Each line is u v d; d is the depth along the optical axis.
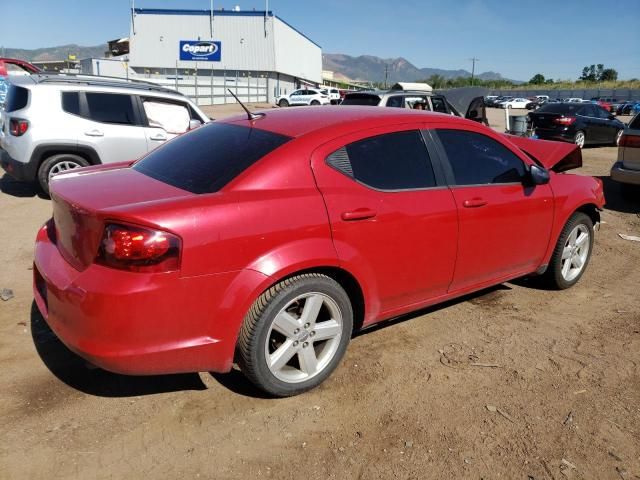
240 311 2.81
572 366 3.64
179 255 2.63
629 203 9.04
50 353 3.57
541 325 4.26
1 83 14.01
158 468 2.60
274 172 3.01
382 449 2.79
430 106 12.52
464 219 3.75
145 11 56.25
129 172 3.55
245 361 2.96
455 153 3.84
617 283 5.26
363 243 3.23
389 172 3.44
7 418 2.90
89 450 2.70
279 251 2.89
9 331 3.84
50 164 7.63
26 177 7.60
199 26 56.91
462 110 14.52
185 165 3.33
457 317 4.36
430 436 2.89
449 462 2.70
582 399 3.26
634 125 8.52
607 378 3.51
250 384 3.32
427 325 4.20
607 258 6.07
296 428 2.93
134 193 2.94
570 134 16.55
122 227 2.59
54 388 3.19
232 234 2.75
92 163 7.80
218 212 2.75
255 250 2.82
